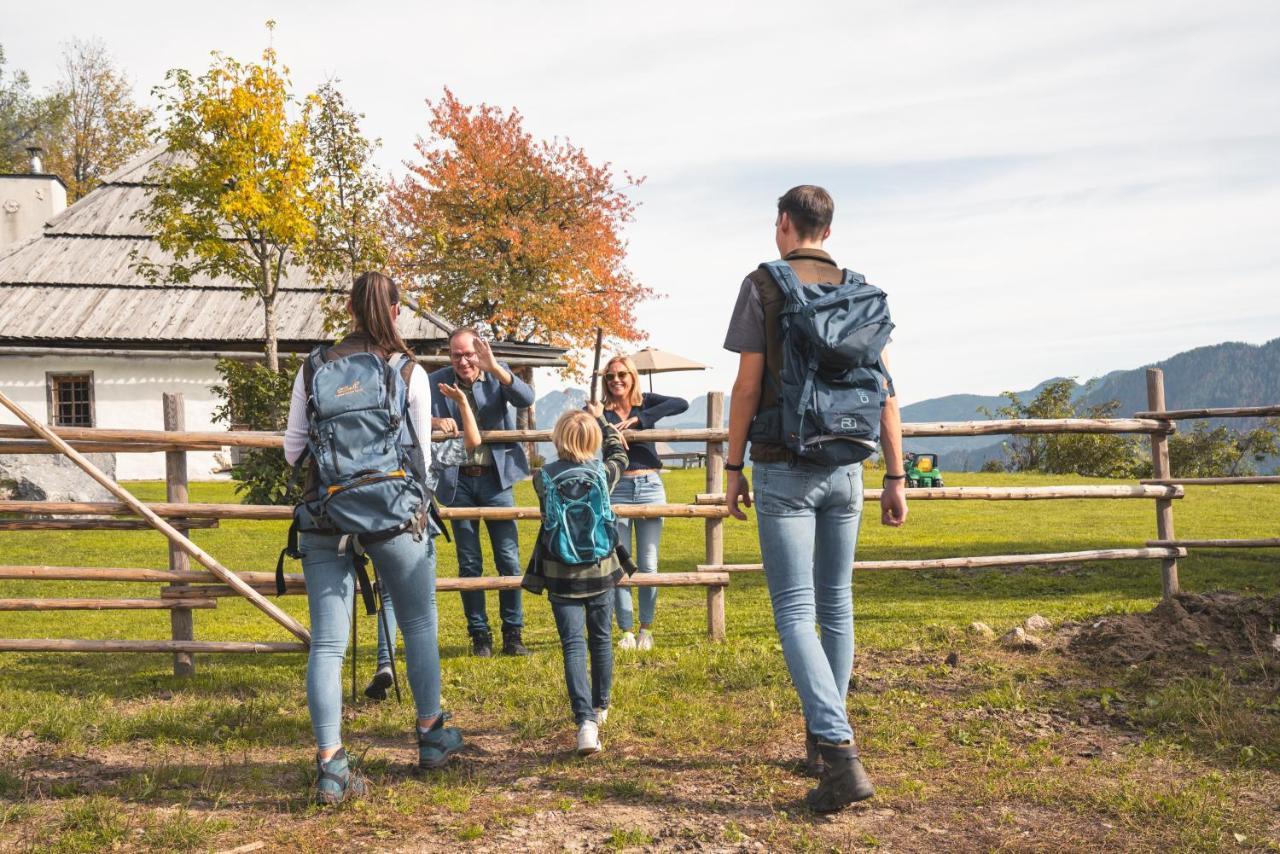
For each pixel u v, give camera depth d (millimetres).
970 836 3404
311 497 3832
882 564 7043
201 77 20703
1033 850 3281
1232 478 7238
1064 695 5055
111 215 32500
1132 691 5137
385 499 3762
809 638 3666
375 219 24781
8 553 11797
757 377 3744
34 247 31188
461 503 6516
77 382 28156
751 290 3752
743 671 5668
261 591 5891
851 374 3623
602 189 42438
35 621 8406
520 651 6547
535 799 3842
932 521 15805
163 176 22469
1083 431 7281
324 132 23641
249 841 3430
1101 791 3752
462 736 4520
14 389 27844
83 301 29156
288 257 30359
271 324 22391
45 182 36656
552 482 4586
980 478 27016
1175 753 4207
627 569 4742
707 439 6797
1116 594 8492
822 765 4035
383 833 3486
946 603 8352
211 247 21547
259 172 21281
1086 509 17375
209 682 5793
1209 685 4977
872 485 21062
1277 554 10914
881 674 5656
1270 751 4148
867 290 3719
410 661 4105
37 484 15305
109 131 57438
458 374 6410
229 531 14398
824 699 3572
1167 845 3299
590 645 4676
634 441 6730
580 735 4297
